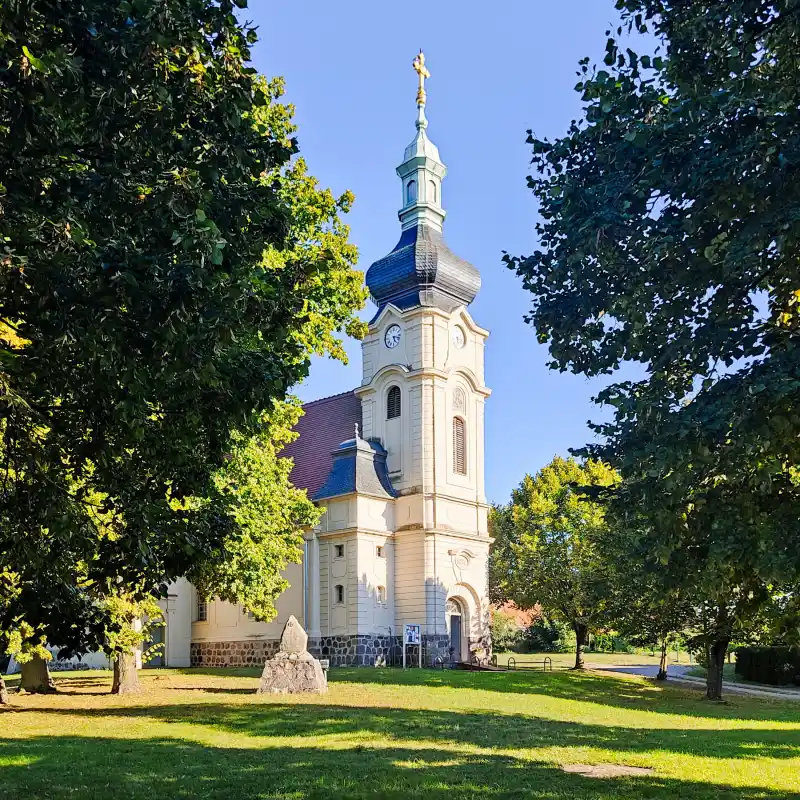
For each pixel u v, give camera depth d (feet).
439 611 147.43
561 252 36.32
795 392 28.14
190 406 33.96
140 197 29.60
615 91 34.40
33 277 27.14
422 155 165.07
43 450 32.94
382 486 151.74
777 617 36.04
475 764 49.98
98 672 139.44
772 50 33.73
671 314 33.86
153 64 28.60
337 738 60.34
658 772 47.83
